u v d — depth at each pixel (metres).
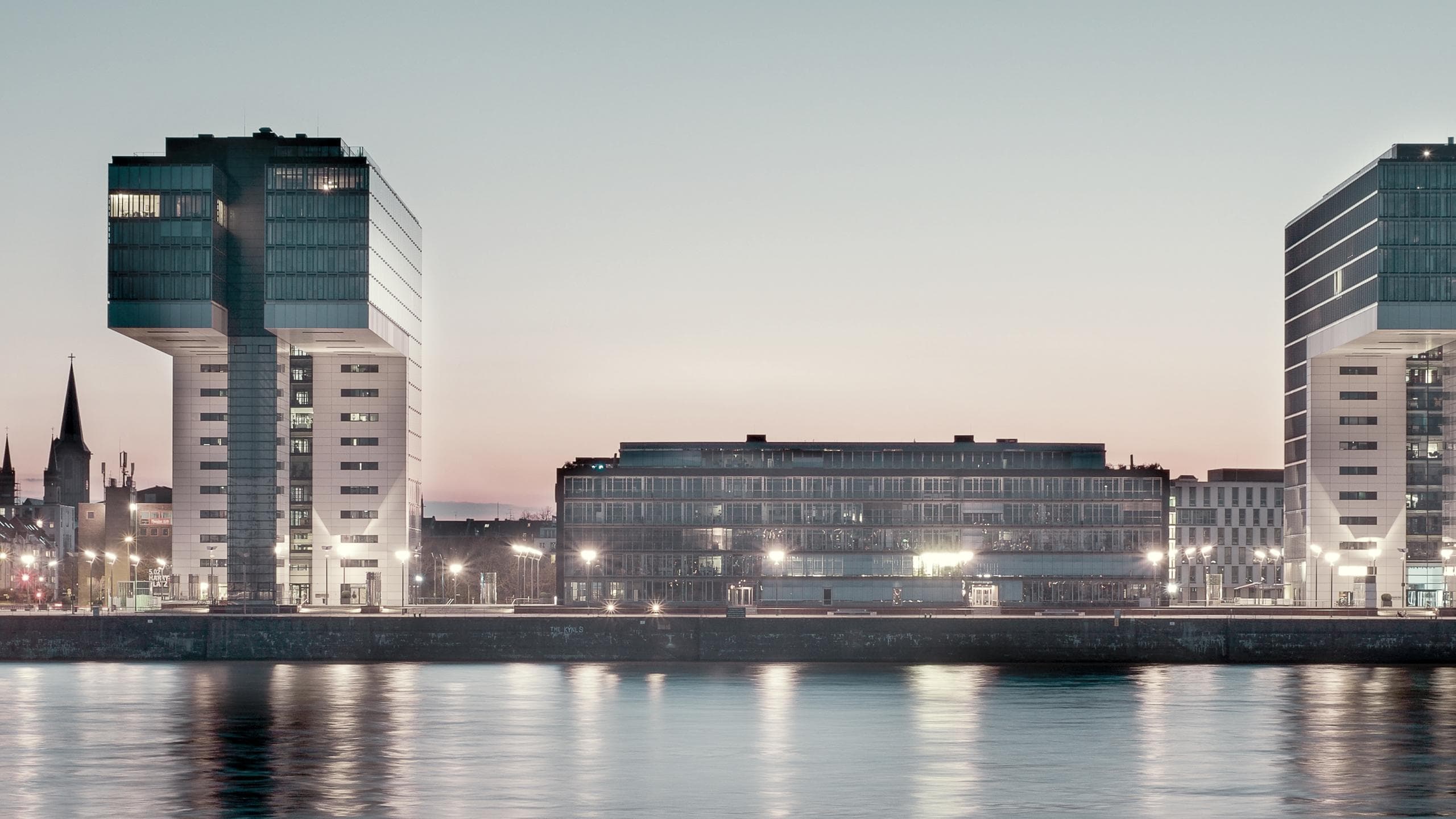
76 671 166.62
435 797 85.69
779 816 80.06
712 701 135.50
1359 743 109.06
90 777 93.00
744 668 171.12
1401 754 103.75
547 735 112.19
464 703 133.12
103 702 133.38
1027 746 107.38
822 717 123.88
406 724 118.44
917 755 102.50
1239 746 107.31
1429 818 80.44
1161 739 110.62
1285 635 177.38
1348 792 88.38
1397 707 131.12
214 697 137.50
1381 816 80.94
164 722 119.62
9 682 152.62
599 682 153.75
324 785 89.75
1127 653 177.38
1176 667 173.38
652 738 111.00
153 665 175.50
